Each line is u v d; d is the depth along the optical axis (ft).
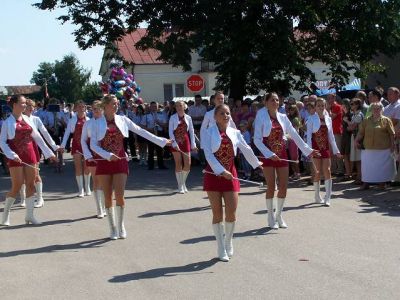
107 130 26.94
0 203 39.45
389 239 25.36
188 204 36.58
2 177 55.67
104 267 22.34
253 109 48.62
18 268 22.53
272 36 60.23
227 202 22.88
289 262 22.13
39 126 34.88
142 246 25.54
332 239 25.63
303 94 70.64
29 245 26.45
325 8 62.85
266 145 28.35
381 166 38.81
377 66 73.82
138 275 21.07
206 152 22.70
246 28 60.18
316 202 35.37
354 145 42.16
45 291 19.54
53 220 32.63
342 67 70.23
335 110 44.34
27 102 35.22
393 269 20.76
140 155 64.39
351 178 44.78
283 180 28.27
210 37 59.62
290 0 59.00
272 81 66.33
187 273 21.12
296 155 45.93
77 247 25.81
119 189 27.09
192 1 64.34
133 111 69.36
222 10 59.21
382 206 33.47
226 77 68.28
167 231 28.48
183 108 41.42
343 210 32.65
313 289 18.75
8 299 18.81
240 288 19.12
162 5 66.33
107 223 31.35
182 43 63.21
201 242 25.95
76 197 41.34
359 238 25.67
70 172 58.59
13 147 30.73
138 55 144.77
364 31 63.00
